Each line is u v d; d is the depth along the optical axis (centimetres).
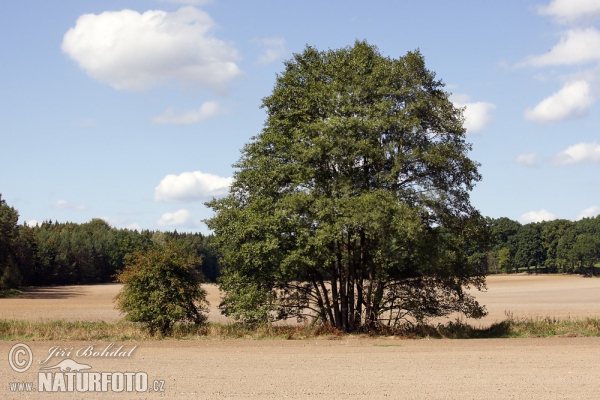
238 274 2728
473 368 1589
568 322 2802
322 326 2627
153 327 2492
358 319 2845
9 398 1268
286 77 2892
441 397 1241
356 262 2919
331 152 2545
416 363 1675
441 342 2266
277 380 1416
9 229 9712
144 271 2492
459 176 2720
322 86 2742
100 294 9606
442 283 2819
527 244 16675
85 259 15288
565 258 15962
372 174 2694
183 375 1485
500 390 1308
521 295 7712
